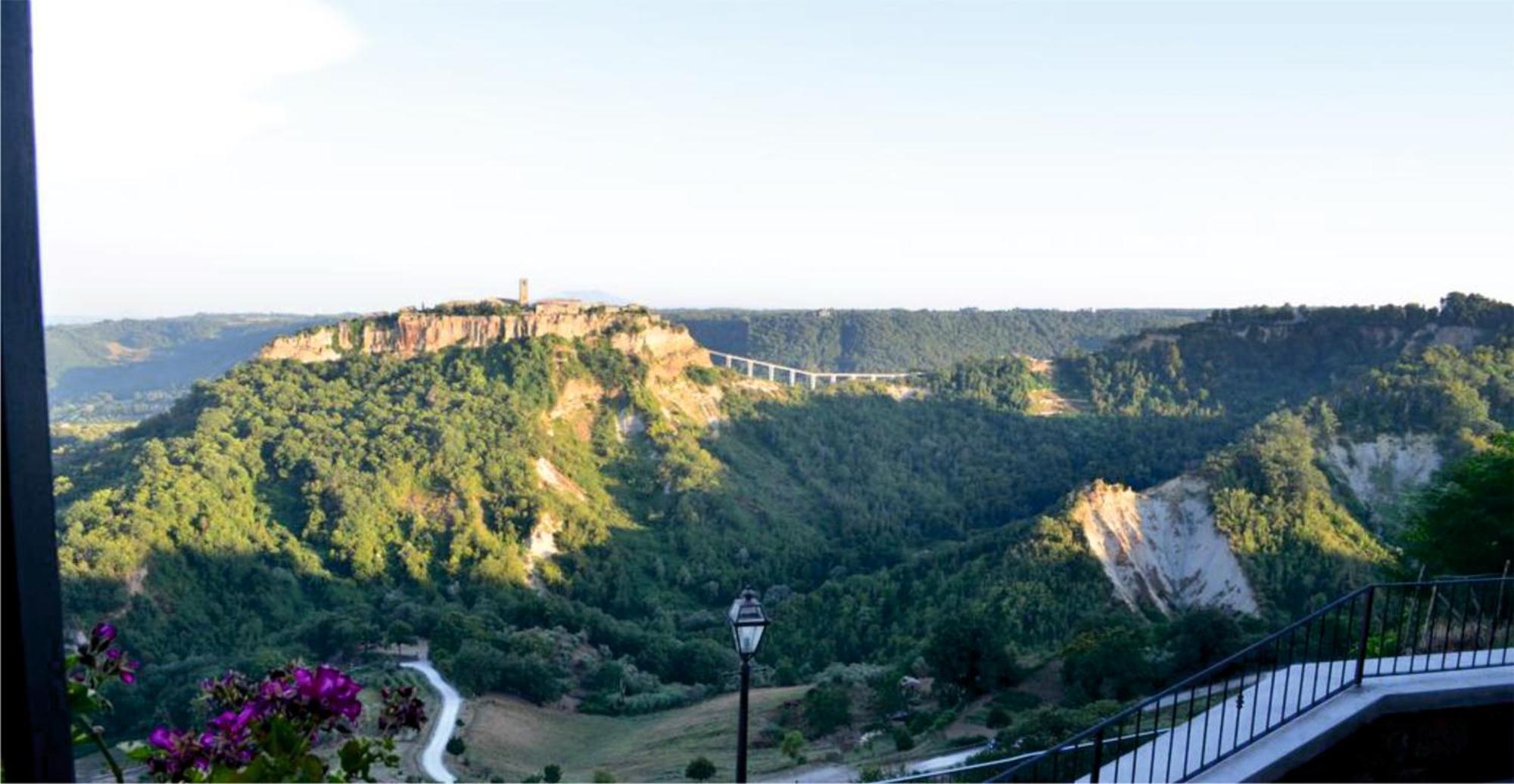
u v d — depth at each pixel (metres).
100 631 4.50
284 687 4.81
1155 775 8.62
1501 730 9.34
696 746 52.16
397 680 65.38
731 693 68.31
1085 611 70.69
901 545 118.25
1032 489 133.50
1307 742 8.59
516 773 51.06
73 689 4.30
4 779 3.31
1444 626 17.89
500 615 84.56
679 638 87.38
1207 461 89.38
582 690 69.56
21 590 3.28
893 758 40.59
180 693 56.12
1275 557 76.25
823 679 61.81
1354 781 8.97
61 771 3.35
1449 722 9.27
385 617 81.94
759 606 11.93
